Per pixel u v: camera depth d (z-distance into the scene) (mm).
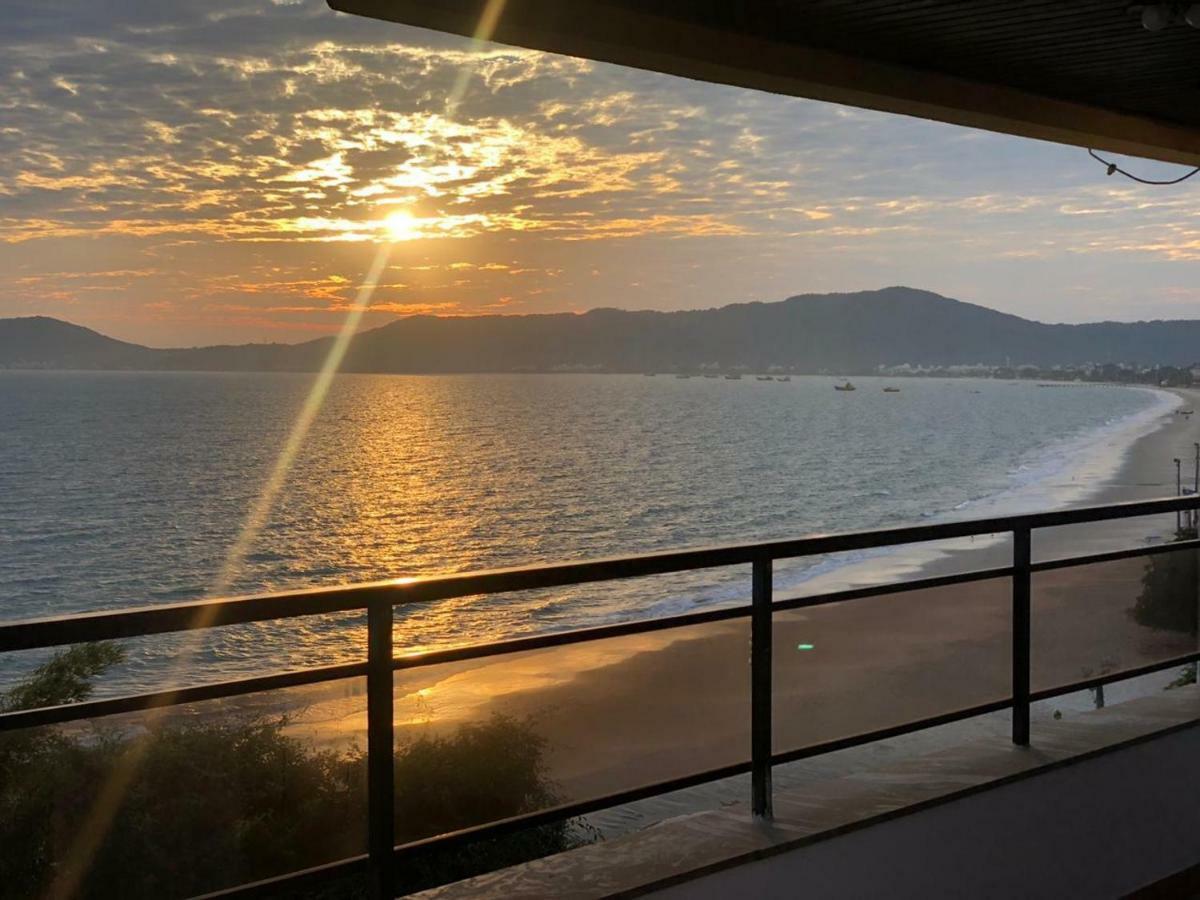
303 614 2357
